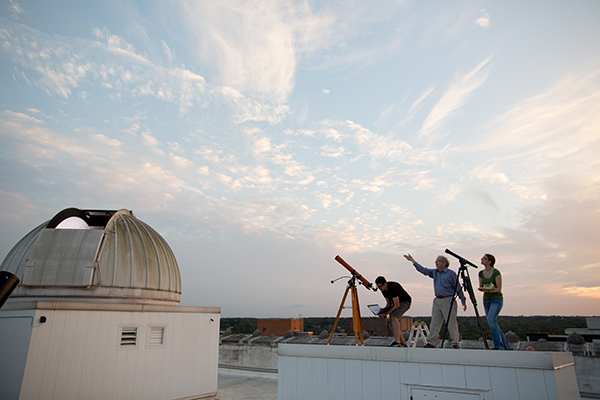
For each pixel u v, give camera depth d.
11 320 11.32
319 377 7.50
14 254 14.23
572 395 6.30
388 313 7.93
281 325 33.06
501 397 5.84
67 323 11.58
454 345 7.20
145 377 13.12
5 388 10.60
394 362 6.82
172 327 14.28
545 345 13.94
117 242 14.58
